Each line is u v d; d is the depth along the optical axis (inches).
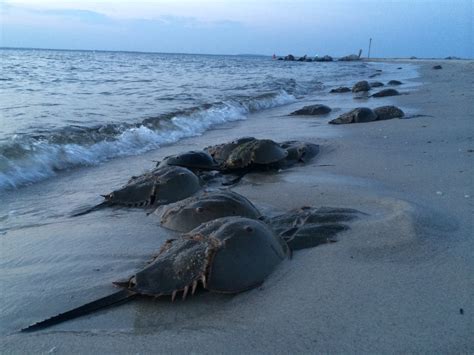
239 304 22.8
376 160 52.6
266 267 25.1
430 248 27.8
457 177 43.5
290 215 33.3
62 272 26.9
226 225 25.9
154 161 56.0
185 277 23.1
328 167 50.9
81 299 24.0
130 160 56.5
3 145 49.6
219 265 23.5
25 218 36.0
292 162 53.9
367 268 25.8
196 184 41.6
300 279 24.9
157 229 33.4
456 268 25.3
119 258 28.7
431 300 22.2
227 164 50.7
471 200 36.5
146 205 38.8
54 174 49.1
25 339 20.2
